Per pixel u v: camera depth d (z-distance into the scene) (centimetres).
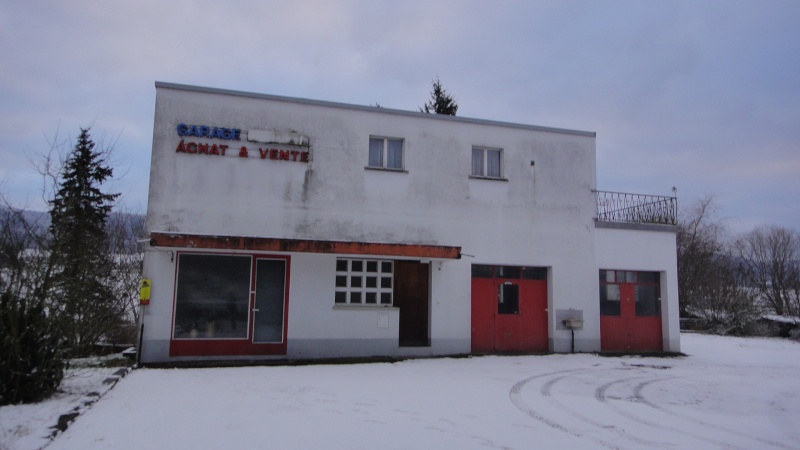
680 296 3647
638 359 1680
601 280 1820
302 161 1525
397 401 977
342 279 1556
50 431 695
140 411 837
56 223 1207
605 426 863
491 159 1742
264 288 1460
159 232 1338
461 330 1622
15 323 832
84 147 2084
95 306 1457
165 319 1377
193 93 1459
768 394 1194
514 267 1731
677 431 854
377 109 1606
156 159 1417
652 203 1905
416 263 1666
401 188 1608
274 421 807
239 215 1459
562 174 1778
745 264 4531
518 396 1066
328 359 1466
